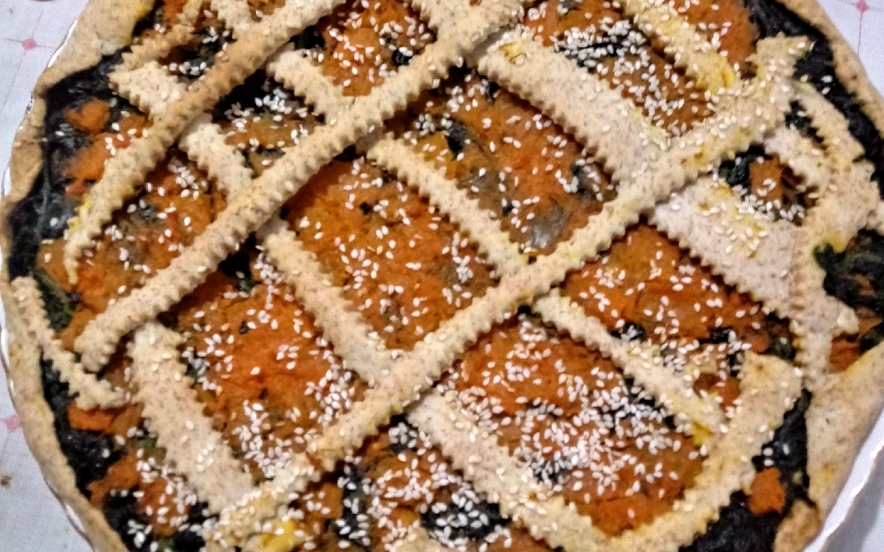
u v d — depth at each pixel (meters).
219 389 0.50
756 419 0.49
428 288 0.50
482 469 0.49
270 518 0.49
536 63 0.51
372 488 0.49
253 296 0.50
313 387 0.50
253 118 0.52
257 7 0.52
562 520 0.49
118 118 0.52
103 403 0.50
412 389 0.49
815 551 0.49
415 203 0.51
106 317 0.50
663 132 0.51
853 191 0.51
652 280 0.50
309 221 0.51
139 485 0.49
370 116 0.50
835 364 0.50
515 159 0.51
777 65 0.51
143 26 0.53
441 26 0.51
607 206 0.50
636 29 0.52
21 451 0.54
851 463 0.50
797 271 0.50
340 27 0.52
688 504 0.49
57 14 0.57
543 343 0.50
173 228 0.51
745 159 0.51
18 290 0.51
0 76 0.56
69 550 0.54
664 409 0.50
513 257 0.50
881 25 0.56
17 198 0.51
